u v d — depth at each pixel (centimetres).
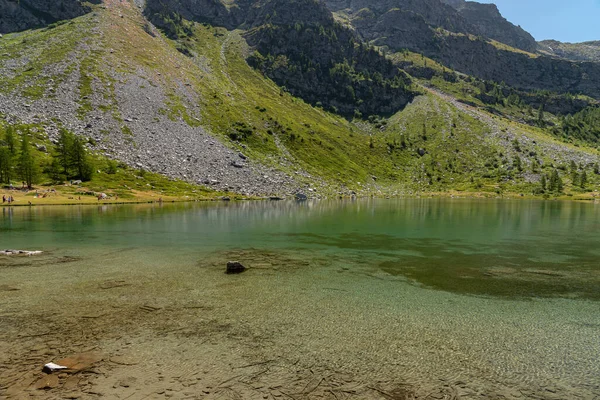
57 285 2470
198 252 3669
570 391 1293
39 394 1213
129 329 1759
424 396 1248
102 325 1803
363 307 2105
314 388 1283
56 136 13000
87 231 5069
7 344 1588
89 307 2055
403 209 9544
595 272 2953
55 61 17400
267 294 2320
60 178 11462
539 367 1459
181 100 18138
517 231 5409
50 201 9212
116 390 1248
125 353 1519
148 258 3369
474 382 1343
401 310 2062
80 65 17538
